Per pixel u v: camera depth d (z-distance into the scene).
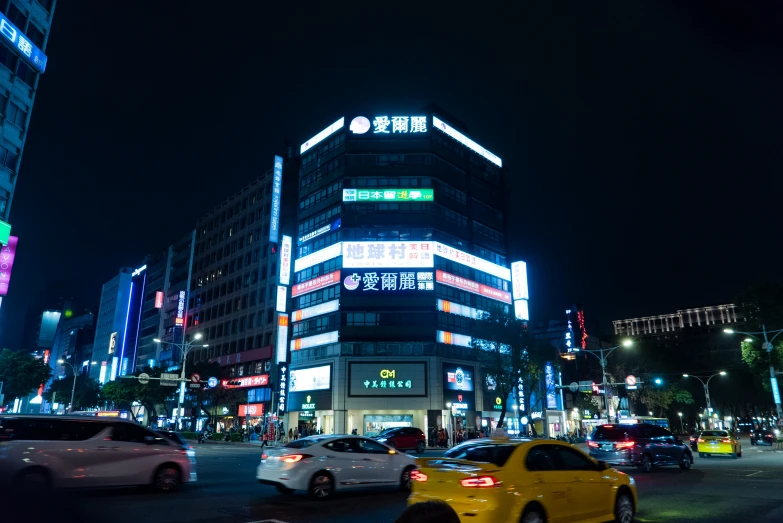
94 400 85.00
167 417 65.44
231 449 35.91
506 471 7.82
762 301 43.91
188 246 87.62
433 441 43.25
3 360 58.31
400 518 2.39
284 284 56.91
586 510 8.70
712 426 78.19
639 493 13.56
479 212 58.91
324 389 49.50
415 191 53.34
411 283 50.97
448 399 49.22
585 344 75.69
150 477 12.91
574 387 49.09
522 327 46.78
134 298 103.44
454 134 58.56
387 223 52.38
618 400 67.88
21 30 40.47
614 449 18.67
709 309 161.88
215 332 75.31
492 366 48.00
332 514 10.70
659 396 65.06
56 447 11.61
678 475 18.06
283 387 53.75
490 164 62.75
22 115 40.59
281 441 45.59
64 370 138.75
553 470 8.45
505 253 61.03
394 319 50.16
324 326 51.72
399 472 14.16
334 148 56.38
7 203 39.00
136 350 96.81
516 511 7.59
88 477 11.84
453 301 52.81
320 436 13.68
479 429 50.56
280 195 60.72
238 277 73.12
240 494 13.38
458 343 52.06
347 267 51.12
